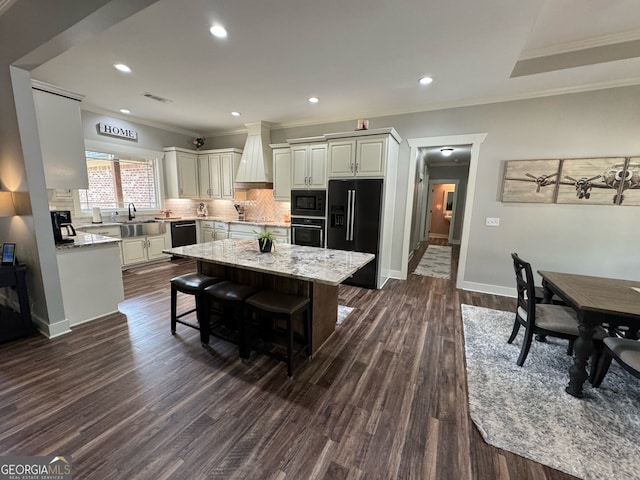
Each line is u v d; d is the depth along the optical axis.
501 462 1.46
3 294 3.11
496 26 2.18
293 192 4.68
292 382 2.04
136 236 4.91
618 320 1.79
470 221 3.99
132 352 2.39
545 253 3.64
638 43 2.56
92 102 4.11
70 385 1.96
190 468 1.38
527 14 2.03
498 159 3.74
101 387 1.95
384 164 3.83
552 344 2.61
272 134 5.42
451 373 2.18
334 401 1.86
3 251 2.51
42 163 2.46
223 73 3.08
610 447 1.54
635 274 3.27
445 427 1.67
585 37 2.64
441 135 4.02
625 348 1.77
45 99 2.58
